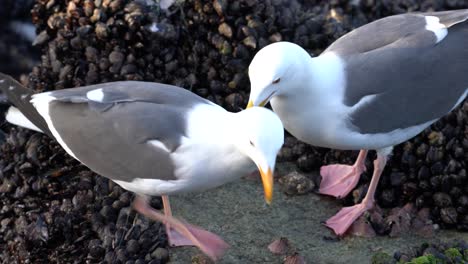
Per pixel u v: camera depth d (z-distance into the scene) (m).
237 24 9.56
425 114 8.23
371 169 8.91
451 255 7.64
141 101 7.66
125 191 8.50
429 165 8.62
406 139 8.38
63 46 9.56
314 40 9.88
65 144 7.89
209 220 8.36
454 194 8.40
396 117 8.08
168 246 8.04
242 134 6.93
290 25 9.93
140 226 8.07
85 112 7.74
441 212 8.34
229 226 8.30
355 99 7.92
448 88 8.27
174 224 8.06
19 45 12.66
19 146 9.11
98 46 9.54
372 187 8.45
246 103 9.37
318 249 8.02
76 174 8.88
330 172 8.88
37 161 8.90
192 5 9.61
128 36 9.38
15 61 12.65
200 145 7.32
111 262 7.77
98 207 8.39
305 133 8.19
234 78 9.40
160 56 9.48
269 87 7.52
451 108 8.41
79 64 9.42
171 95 7.72
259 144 6.81
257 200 8.63
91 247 7.98
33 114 8.05
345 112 7.91
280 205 8.59
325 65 7.90
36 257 8.22
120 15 9.43
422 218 8.39
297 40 9.87
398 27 8.40
